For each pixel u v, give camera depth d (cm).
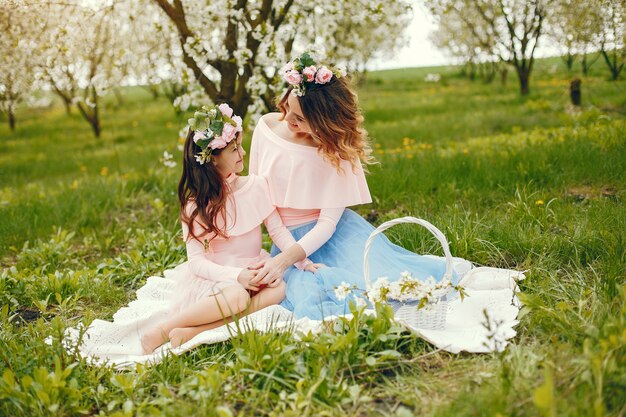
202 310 317
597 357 228
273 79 570
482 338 289
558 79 1645
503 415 212
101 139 1437
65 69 683
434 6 577
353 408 246
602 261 354
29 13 562
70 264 476
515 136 812
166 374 281
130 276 436
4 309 350
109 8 560
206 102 599
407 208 516
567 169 547
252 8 559
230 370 272
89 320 341
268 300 325
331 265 343
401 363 276
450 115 1251
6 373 262
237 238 346
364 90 2119
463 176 565
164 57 627
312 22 644
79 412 260
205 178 336
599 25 718
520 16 1176
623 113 831
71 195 646
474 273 362
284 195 350
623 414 213
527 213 446
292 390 260
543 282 343
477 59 1700
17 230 543
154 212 578
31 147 1410
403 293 289
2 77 635
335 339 273
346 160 349
